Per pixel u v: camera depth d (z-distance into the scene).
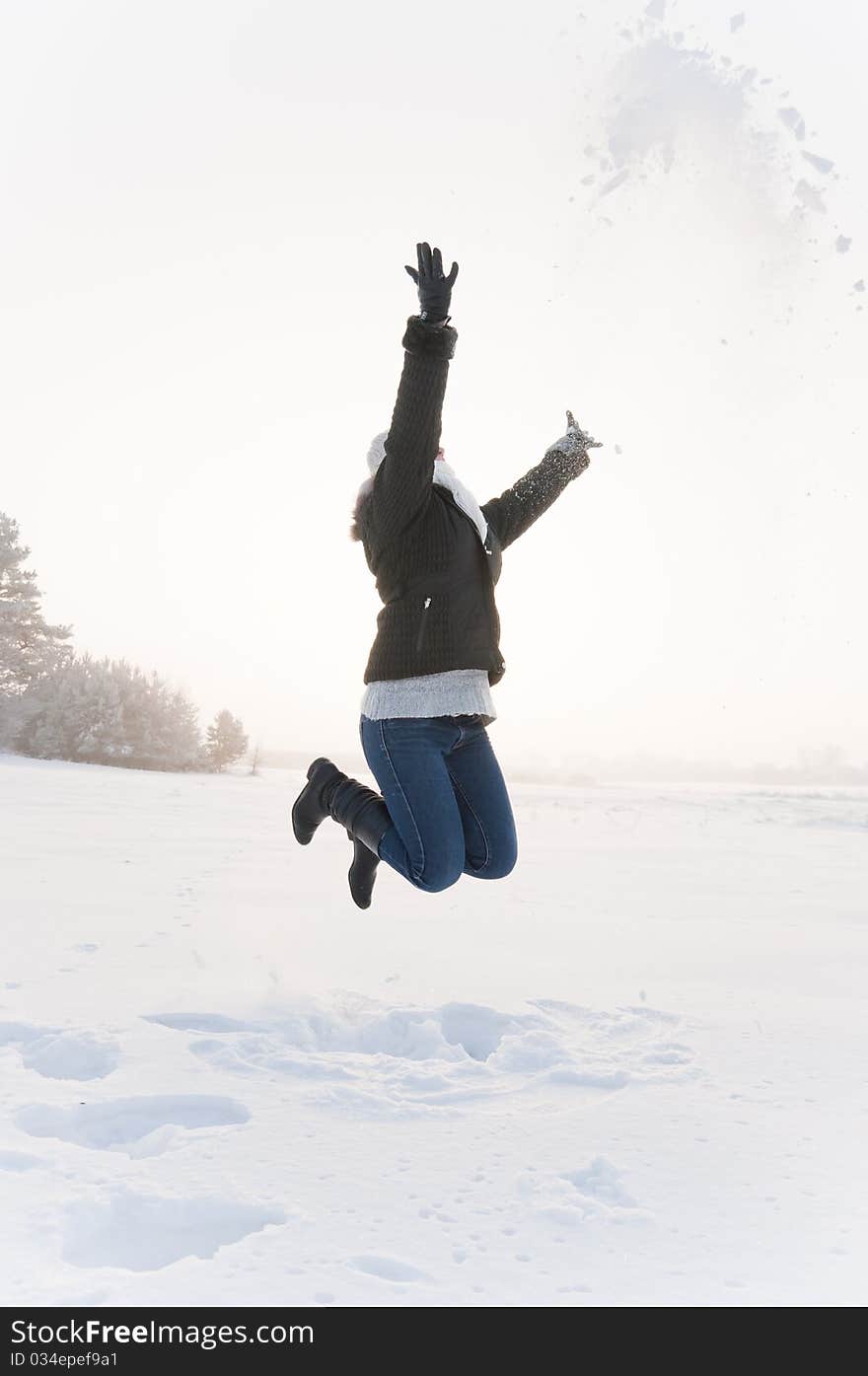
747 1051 3.34
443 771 2.64
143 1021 3.53
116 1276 1.82
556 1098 2.91
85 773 22.48
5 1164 2.31
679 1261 1.92
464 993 4.09
